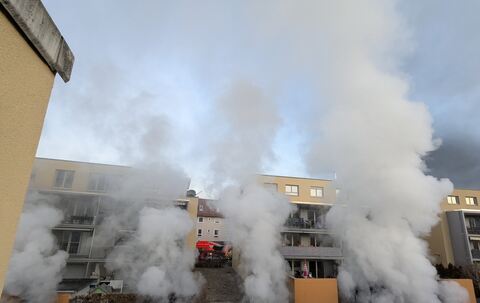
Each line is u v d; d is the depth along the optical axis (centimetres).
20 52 144
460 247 2258
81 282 1575
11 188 143
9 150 141
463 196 2495
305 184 2189
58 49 175
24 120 150
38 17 151
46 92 168
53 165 1812
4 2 128
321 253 1952
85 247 1723
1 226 138
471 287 1562
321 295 1507
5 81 135
